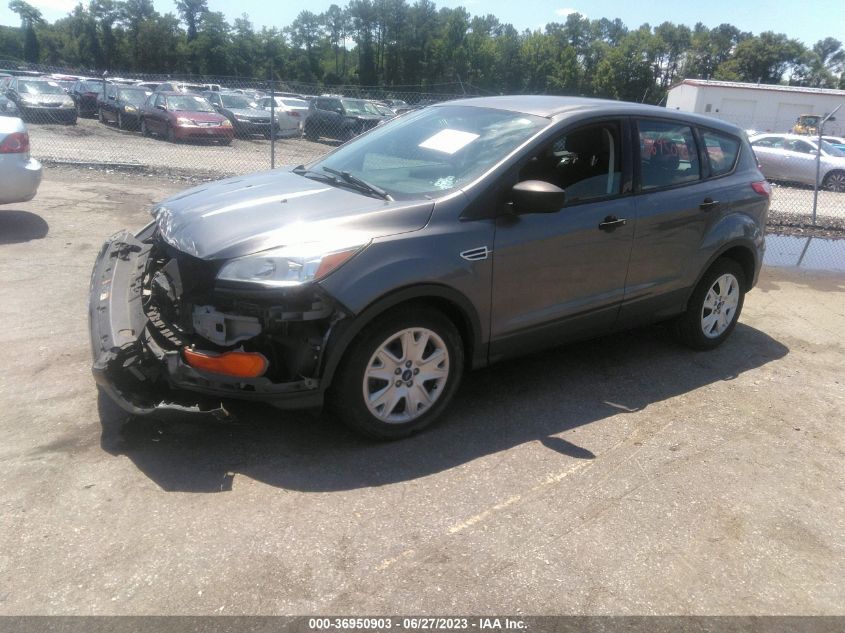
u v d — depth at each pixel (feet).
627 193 13.92
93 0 332.60
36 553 8.48
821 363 16.75
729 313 17.02
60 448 10.72
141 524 9.12
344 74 376.27
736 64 366.84
